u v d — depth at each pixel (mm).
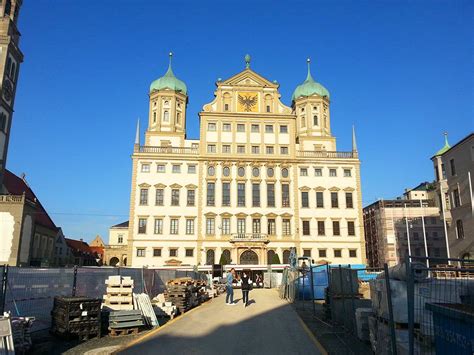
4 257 50719
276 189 65062
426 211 89438
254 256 62156
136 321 15422
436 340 6633
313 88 76625
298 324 17438
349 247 63844
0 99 56344
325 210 64812
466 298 8664
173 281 24672
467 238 46656
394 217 89375
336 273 18031
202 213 63031
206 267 56375
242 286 26328
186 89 76125
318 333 15242
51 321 15273
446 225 51375
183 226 62469
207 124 66938
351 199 65625
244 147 66625
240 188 64812
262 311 22562
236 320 18672
